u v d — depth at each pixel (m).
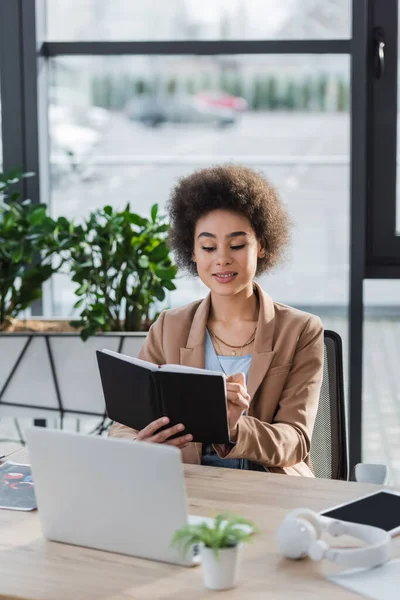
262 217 2.04
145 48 3.08
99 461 1.35
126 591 1.25
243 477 1.75
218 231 2.01
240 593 1.23
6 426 3.19
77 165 3.21
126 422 1.84
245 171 2.09
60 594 1.24
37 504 1.45
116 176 3.21
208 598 1.22
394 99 2.96
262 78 3.12
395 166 2.99
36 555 1.39
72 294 3.19
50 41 3.10
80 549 1.41
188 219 2.07
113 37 3.09
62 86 3.17
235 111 3.14
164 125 3.18
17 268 2.88
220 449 1.84
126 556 1.38
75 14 3.09
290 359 2.02
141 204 3.22
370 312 3.16
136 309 2.85
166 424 1.73
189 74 3.14
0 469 1.80
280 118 3.14
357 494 1.64
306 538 1.33
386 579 1.27
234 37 3.05
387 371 3.20
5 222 2.83
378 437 3.25
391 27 2.93
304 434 1.95
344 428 2.12
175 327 2.11
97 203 3.22
